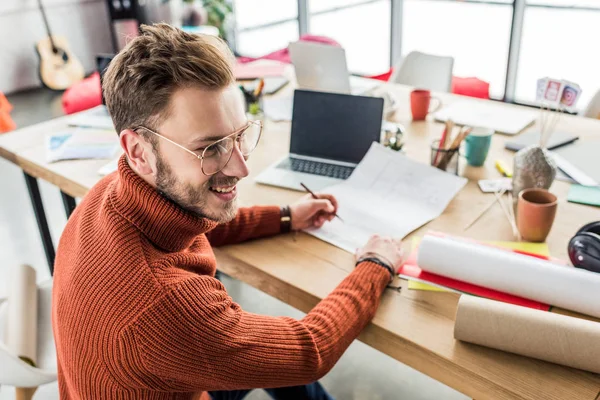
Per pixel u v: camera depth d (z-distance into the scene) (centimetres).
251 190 159
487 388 94
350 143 170
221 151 84
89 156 186
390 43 483
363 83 246
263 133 201
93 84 262
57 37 536
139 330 78
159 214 85
